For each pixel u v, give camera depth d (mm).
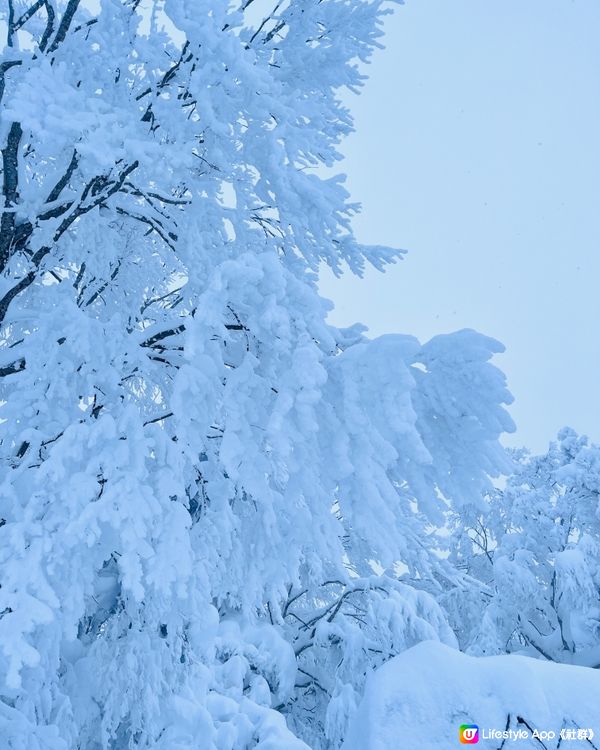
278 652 7648
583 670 3012
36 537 3049
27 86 2994
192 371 3195
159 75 4055
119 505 2977
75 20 5094
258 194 4031
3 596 2811
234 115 3721
